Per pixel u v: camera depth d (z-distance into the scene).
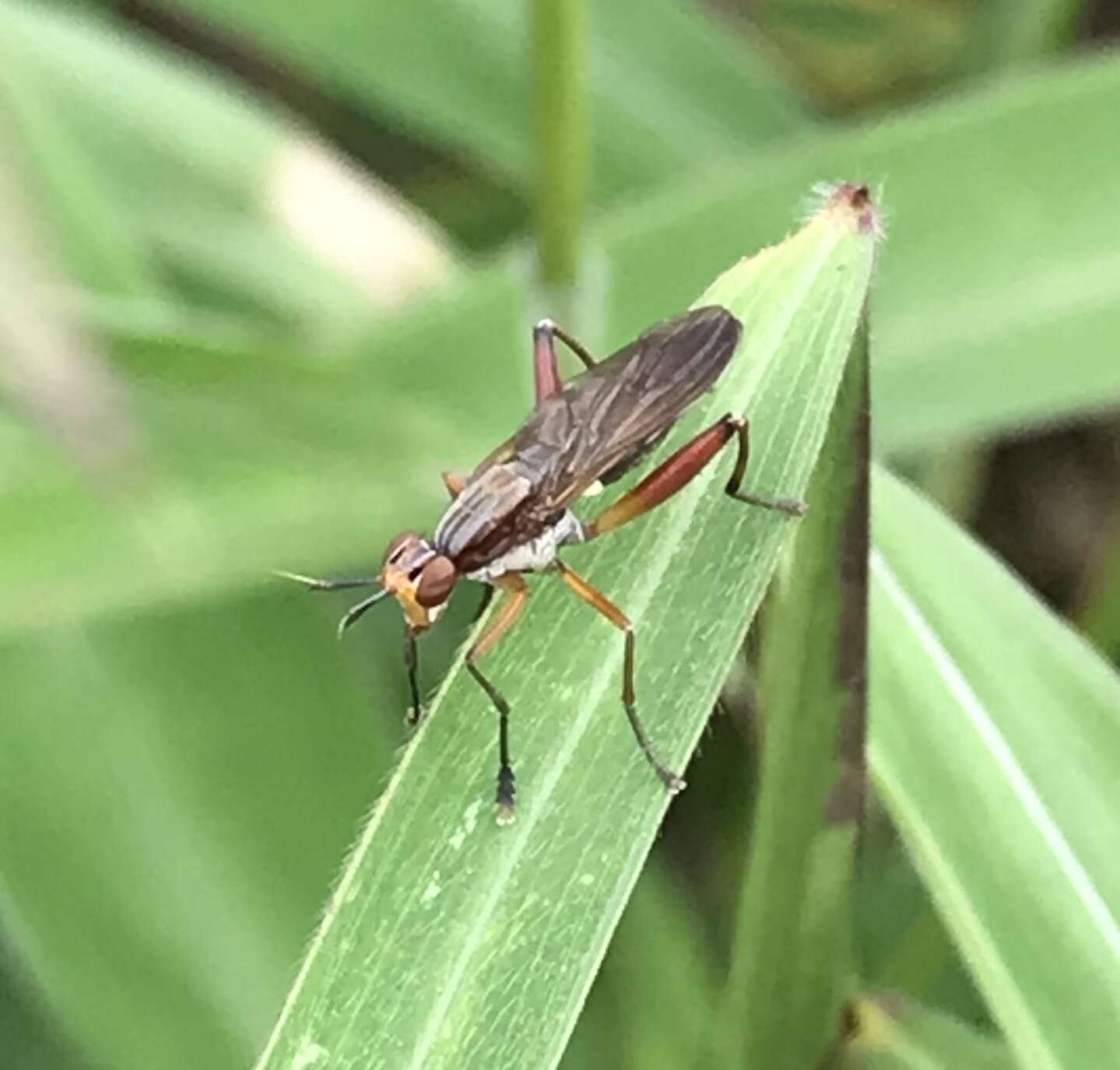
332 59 0.06
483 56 0.06
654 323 0.05
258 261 0.05
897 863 0.06
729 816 0.05
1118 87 0.05
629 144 0.06
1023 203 0.05
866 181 0.05
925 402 0.05
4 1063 0.05
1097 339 0.05
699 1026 0.05
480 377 0.05
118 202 0.05
